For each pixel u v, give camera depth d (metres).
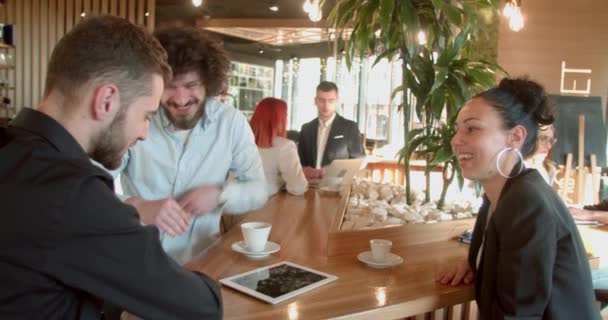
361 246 1.57
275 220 2.00
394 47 2.17
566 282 1.13
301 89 9.32
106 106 0.82
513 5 3.73
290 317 1.07
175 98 1.50
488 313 1.22
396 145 6.18
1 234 0.71
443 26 2.25
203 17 7.87
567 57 5.75
